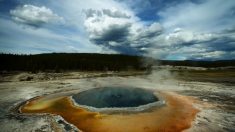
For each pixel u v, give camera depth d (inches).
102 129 389.4
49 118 459.5
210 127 398.0
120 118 443.8
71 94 731.4
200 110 516.7
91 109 506.9
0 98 685.3
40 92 793.6
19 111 525.7
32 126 411.8
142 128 390.3
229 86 956.0
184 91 806.5
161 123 415.8
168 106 542.3
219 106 560.7
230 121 434.3
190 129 387.2
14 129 396.2
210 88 893.8
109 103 548.7
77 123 424.8
